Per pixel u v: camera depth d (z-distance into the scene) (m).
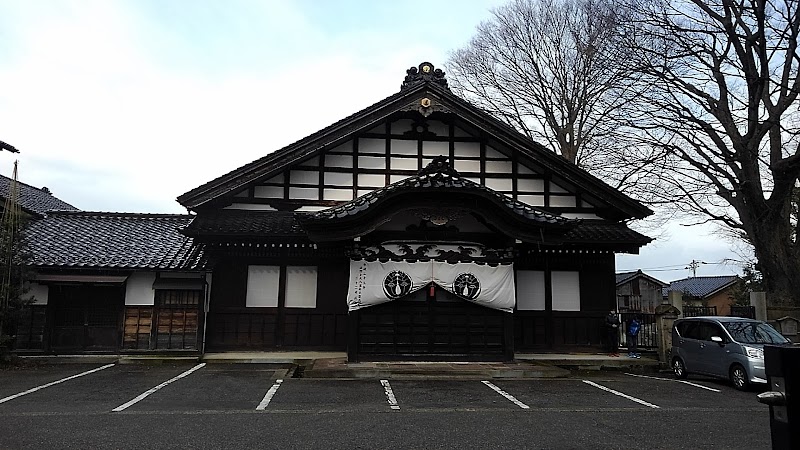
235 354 15.36
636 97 19.25
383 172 16.97
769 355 2.61
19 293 14.05
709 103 19.69
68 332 15.27
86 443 7.04
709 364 12.98
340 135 16.16
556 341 16.72
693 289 51.09
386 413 9.06
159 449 6.84
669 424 8.55
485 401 10.23
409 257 14.53
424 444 7.25
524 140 16.62
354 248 14.32
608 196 16.97
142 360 14.63
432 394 10.85
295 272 16.27
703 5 18.83
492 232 14.84
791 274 19.17
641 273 40.12
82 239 16.92
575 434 7.84
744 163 19.09
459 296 14.44
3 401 9.70
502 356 14.55
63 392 10.62
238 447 6.98
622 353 16.84
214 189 15.74
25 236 14.71
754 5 17.75
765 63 18.08
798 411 2.44
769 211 18.95
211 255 15.90
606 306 16.98
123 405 9.48
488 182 17.33
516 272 16.88
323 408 9.41
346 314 16.14
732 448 7.19
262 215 16.33
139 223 18.83
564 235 15.09
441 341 14.52
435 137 17.33
